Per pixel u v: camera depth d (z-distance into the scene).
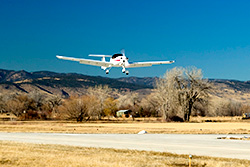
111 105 160.50
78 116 108.12
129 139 42.03
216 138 43.62
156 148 31.33
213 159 24.06
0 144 33.12
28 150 27.95
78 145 33.94
